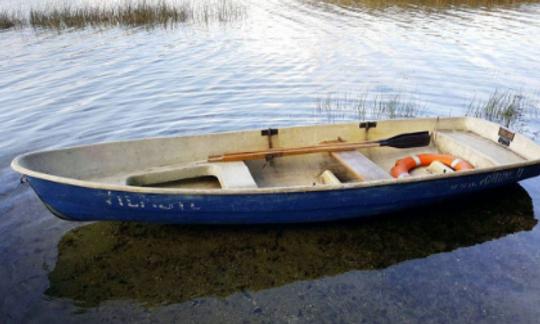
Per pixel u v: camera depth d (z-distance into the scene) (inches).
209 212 183.9
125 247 188.9
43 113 353.7
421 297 159.9
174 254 184.4
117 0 1023.0
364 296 160.7
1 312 154.0
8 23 764.6
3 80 447.5
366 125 253.8
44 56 554.6
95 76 461.7
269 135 238.7
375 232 199.0
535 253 182.2
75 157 204.1
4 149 286.7
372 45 580.4
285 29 724.7
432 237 194.7
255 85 424.8
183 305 157.1
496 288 163.2
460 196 215.3
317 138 248.2
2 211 212.5
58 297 160.9
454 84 414.9
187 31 724.7
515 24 685.3
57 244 190.4
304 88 413.1
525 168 207.0
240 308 155.5
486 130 256.4
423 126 264.2
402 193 193.3
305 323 148.9
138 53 569.3
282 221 195.9
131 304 157.6
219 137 231.6
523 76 434.9
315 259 181.2
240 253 184.7
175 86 425.4
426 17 774.5
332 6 977.5
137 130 320.5
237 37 666.8
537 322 148.0
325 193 182.2
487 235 195.5
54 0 1045.8
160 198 174.6
